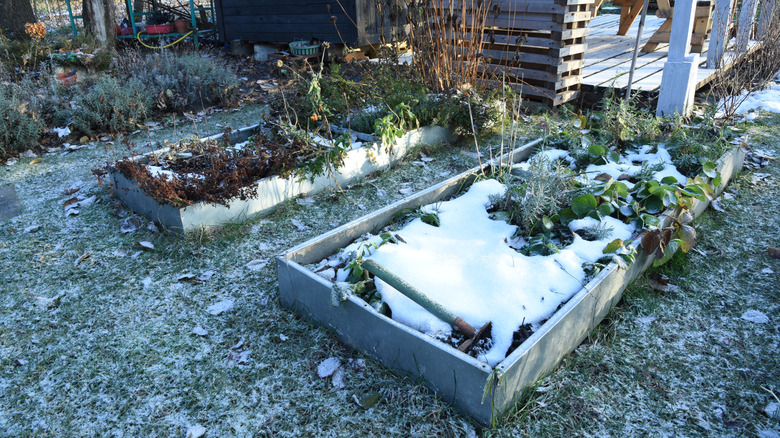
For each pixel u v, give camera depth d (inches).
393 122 192.2
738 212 149.1
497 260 107.0
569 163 161.9
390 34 366.6
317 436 80.6
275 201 153.8
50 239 140.6
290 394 88.7
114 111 227.6
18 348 101.0
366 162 175.3
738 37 288.8
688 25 198.7
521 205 127.1
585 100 256.2
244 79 327.3
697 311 108.2
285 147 161.2
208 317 108.7
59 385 92.0
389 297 98.9
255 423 83.3
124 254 133.0
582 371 92.0
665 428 80.9
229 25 416.5
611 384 89.4
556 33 229.6
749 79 286.4
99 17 381.1
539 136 213.0
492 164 155.2
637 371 92.3
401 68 248.5
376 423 82.5
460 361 79.0
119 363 96.6
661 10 327.3
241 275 123.3
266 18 388.2
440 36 234.2
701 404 85.2
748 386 88.6
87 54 299.9
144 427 83.1
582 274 105.3
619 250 106.9
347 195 163.8
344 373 92.7
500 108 219.6
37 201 163.8
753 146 199.3
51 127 226.7
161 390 90.3
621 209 127.3
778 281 116.8
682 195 130.6
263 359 96.6
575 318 92.4
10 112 205.3
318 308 102.7
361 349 96.7
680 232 123.6
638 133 175.5
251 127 195.6
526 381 84.0
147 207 145.9
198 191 138.1
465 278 105.7
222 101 265.6
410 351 87.3
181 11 517.7
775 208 149.9
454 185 150.3
